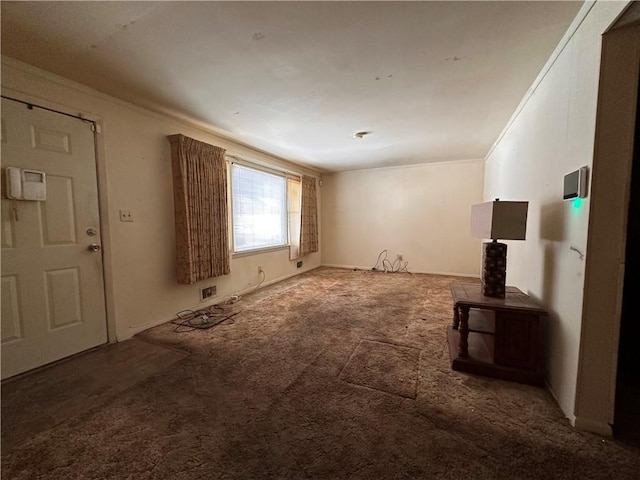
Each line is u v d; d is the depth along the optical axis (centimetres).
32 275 197
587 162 135
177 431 142
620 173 126
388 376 190
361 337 254
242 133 343
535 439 134
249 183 414
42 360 203
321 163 523
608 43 125
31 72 192
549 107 187
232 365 206
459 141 379
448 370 197
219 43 169
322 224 634
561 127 166
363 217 593
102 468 121
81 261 223
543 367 187
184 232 292
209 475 117
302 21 151
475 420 147
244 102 254
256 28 156
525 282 234
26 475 117
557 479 113
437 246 536
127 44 170
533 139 220
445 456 125
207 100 249
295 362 210
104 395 171
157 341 248
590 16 135
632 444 130
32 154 194
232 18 148
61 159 210
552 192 178
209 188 320
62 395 171
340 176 608
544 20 151
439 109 272
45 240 203
